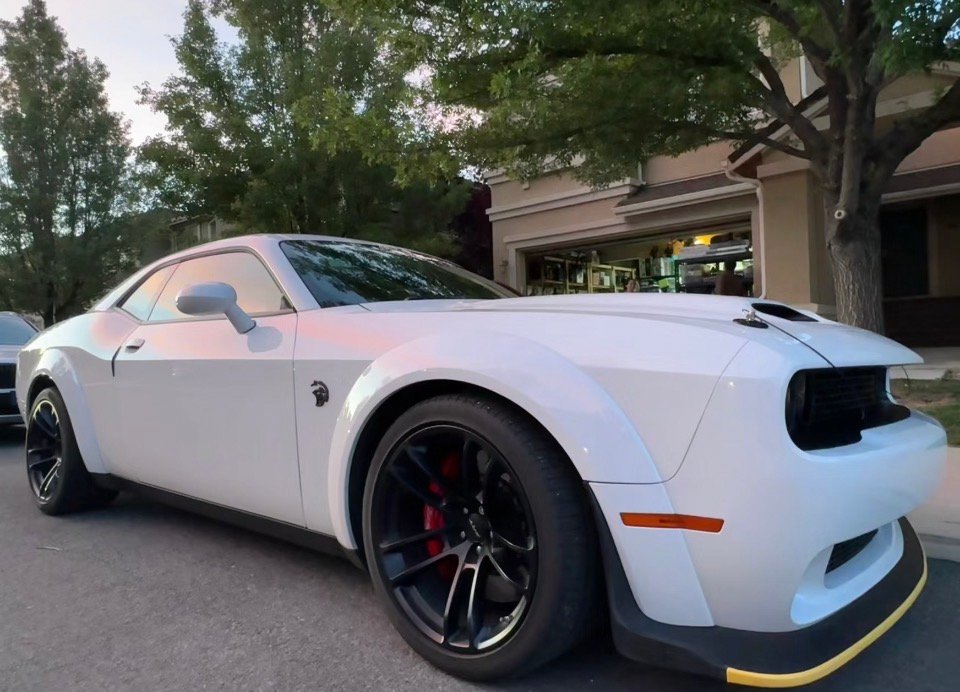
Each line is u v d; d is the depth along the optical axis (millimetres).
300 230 12891
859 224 6777
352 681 2479
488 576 2451
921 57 4668
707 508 2004
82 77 19531
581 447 2137
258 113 12492
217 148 12055
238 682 2498
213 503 3496
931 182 9922
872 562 2480
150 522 4531
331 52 11758
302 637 2838
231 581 3457
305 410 2922
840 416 2303
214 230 19484
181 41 12312
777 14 6000
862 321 6762
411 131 7672
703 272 12797
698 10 5617
